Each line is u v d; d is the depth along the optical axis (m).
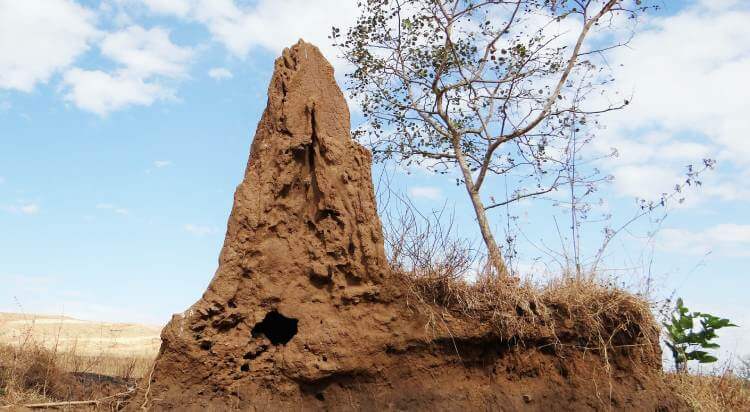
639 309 9.05
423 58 12.05
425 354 8.19
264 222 8.09
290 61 8.90
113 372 10.80
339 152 8.41
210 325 7.67
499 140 11.36
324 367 7.68
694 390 9.78
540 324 8.70
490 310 8.55
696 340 10.26
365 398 7.91
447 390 8.16
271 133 8.54
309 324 7.91
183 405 7.39
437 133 12.84
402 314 8.23
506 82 11.52
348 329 7.93
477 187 11.52
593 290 9.21
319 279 8.12
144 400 7.33
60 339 16.86
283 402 7.71
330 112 8.70
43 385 8.51
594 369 8.82
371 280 8.17
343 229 8.19
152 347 17.06
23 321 19.67
